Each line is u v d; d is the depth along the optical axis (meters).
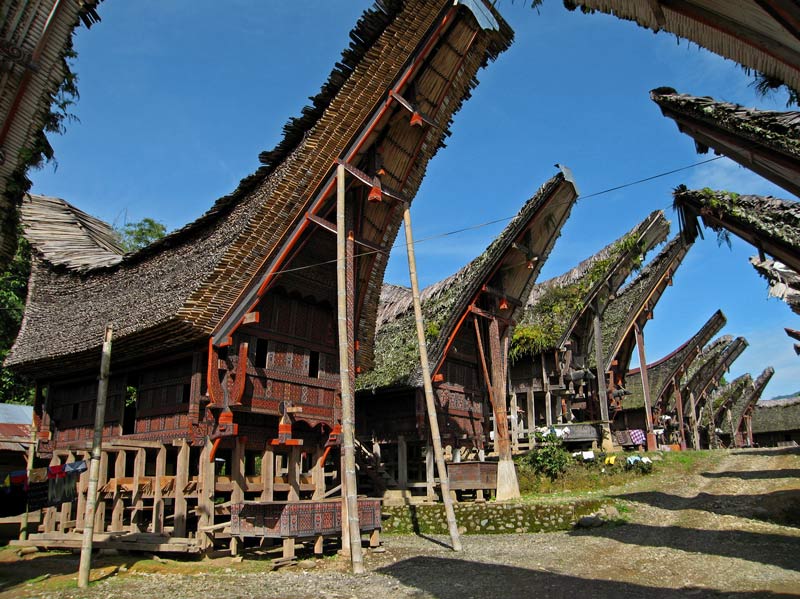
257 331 12.41
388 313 21.92
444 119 14.32
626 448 27.59
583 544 11.27
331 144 12.28
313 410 13.26
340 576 9.39
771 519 12.17
